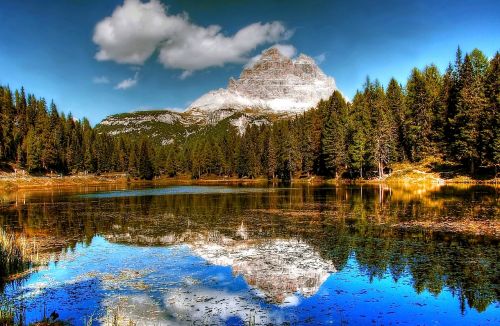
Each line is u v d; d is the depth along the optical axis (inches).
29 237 1133.7
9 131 5565.9
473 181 2829.7
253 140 7042.3
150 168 6727.4
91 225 1339.8
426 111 3513.8
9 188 3946.9
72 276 741.9
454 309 559.8
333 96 4697.3
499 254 835.4
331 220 1350.9
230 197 2449.6
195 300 607.2
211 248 960.3
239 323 520.1
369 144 3649.1
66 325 520.4
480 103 2913.4
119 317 545.0
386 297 606.9
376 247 926.4
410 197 2038.6
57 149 5324.8
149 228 1262.3
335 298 605.9
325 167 4475.9
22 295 641.6
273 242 1013.8
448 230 1100.5
